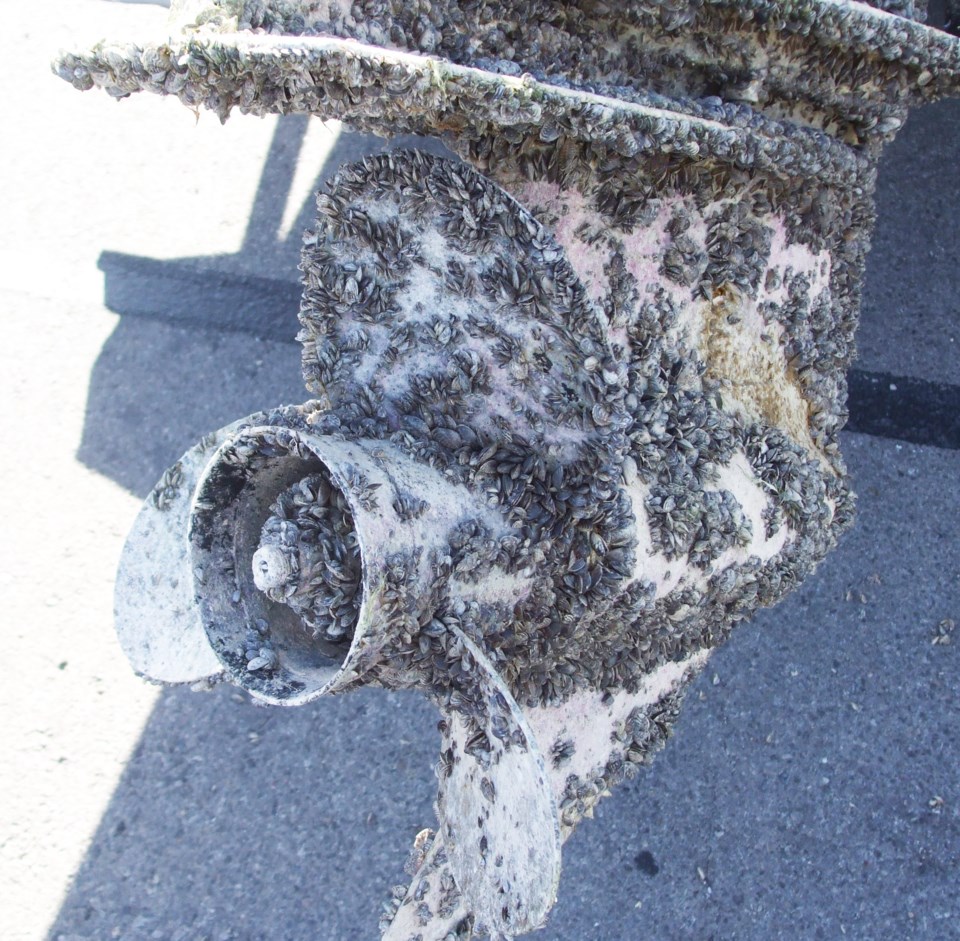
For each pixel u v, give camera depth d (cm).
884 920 72
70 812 79
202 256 86
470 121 37
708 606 51
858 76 48
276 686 38
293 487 38
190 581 51
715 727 75
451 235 40
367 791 77
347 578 37
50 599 82
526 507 42
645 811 75
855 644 75
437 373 43
